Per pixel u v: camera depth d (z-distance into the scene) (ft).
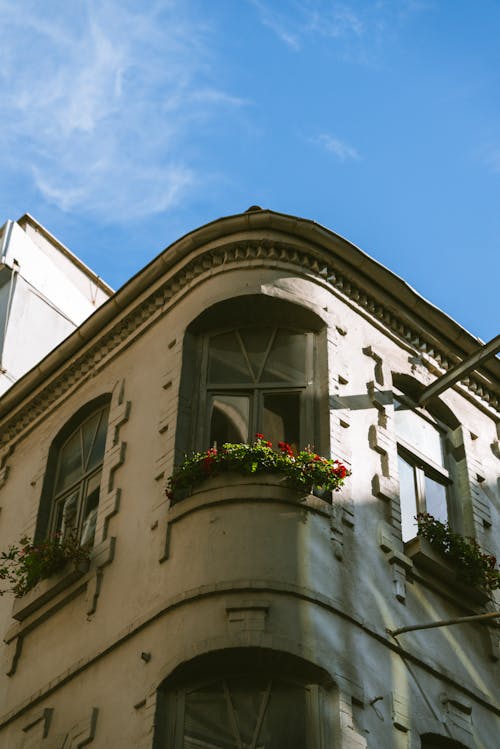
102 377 60.08
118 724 44.60
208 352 55.01
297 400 53.21
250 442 51.78
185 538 47.44
